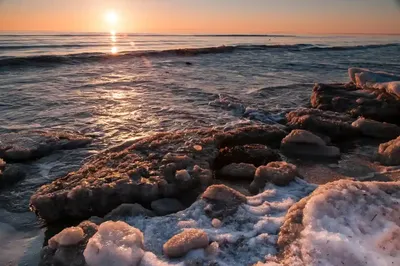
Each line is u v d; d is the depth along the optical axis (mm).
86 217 4273
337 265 2656
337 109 8891
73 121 8336
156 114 9109
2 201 4676
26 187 5074
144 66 19469
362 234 3020
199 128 7844
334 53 33406
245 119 8641
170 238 3369
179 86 13297
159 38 77688
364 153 6395
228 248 3174
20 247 3715
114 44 46062
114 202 4328
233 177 5195
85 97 11016
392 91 8641
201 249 3109
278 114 8930
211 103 10359
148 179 4637
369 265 2609
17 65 17453
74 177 4801
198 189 4621
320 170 5605
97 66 18859
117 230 3148
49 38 58062
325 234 2961
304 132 6414
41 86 12602
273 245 3158
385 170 5480
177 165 5004
